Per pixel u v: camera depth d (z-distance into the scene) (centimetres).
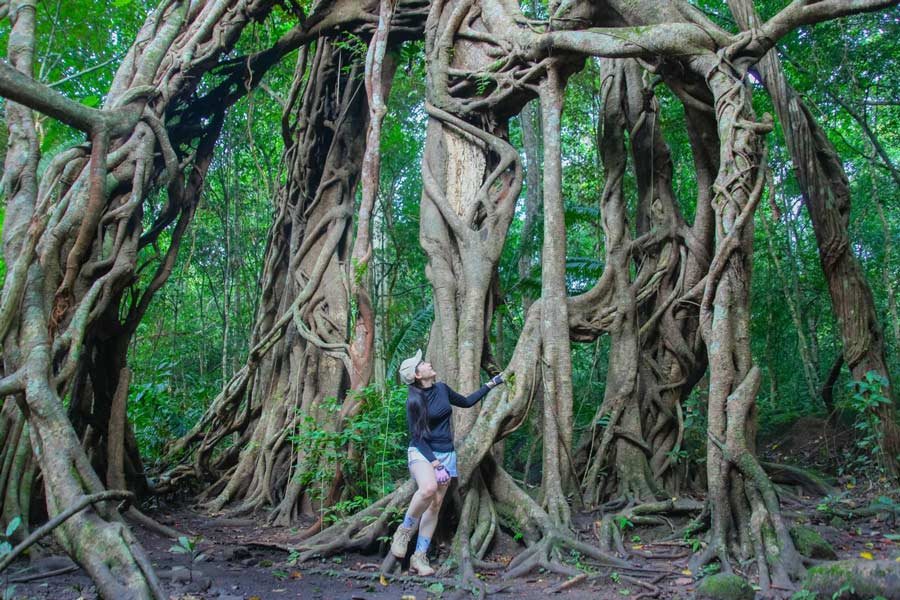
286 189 1008
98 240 672
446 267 741
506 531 600
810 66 1047
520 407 640
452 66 845
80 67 1091
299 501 785
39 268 580
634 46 663
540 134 1506
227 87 927
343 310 877
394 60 977
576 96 1511
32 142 616
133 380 1239
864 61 1036
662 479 780
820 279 1242
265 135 1393
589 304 826
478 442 612
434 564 547
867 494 721
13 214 589
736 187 575
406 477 929
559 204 702
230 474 916
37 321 542
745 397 545
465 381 674
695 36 639
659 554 550
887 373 779
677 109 1328
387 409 715
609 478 779
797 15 592
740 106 591
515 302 1586
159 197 1026
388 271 1600
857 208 1275
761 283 1334
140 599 366
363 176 699
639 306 868
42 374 507
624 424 795
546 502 619
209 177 1387
